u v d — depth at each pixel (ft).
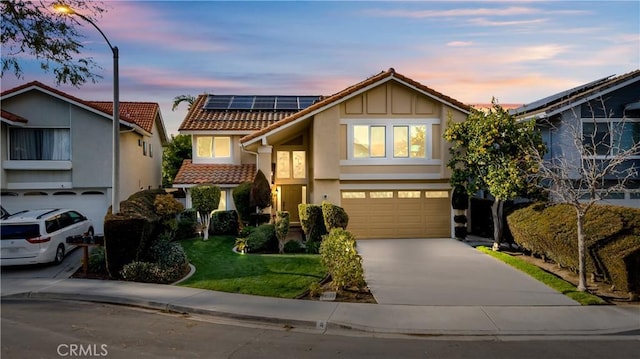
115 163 44.50
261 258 47.34
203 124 76.18
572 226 39.09
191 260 47.88
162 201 52.70
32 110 66.18
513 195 47.01
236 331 27.22
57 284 38.99
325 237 46.03
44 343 24.49
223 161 77.05
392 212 60.85
